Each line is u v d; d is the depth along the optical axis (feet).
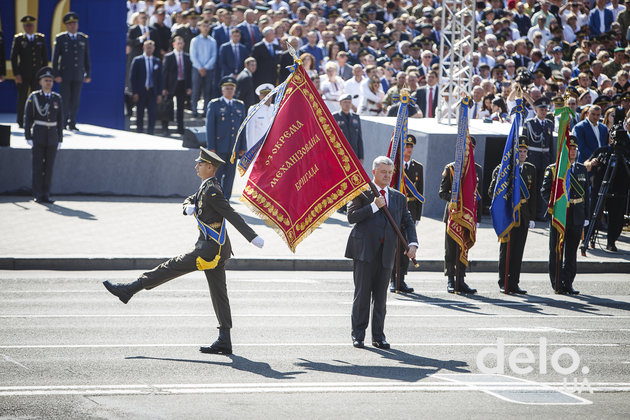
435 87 95.66
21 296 52.85
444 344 44.93
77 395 34.63
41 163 79.15
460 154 57.82
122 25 109.50
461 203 58.03
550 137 83.25
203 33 108.47
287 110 43.34
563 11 131.95
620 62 108.47
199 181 86.79
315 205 43.19
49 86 78.28
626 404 35.70
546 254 70.44
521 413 34.06
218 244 41.42
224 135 80.74
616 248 74.18
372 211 43.09
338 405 34.37
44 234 67.97
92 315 48.62
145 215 76.89
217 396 35.09
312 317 49.96
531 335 47.55
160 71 105.91
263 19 111.34
